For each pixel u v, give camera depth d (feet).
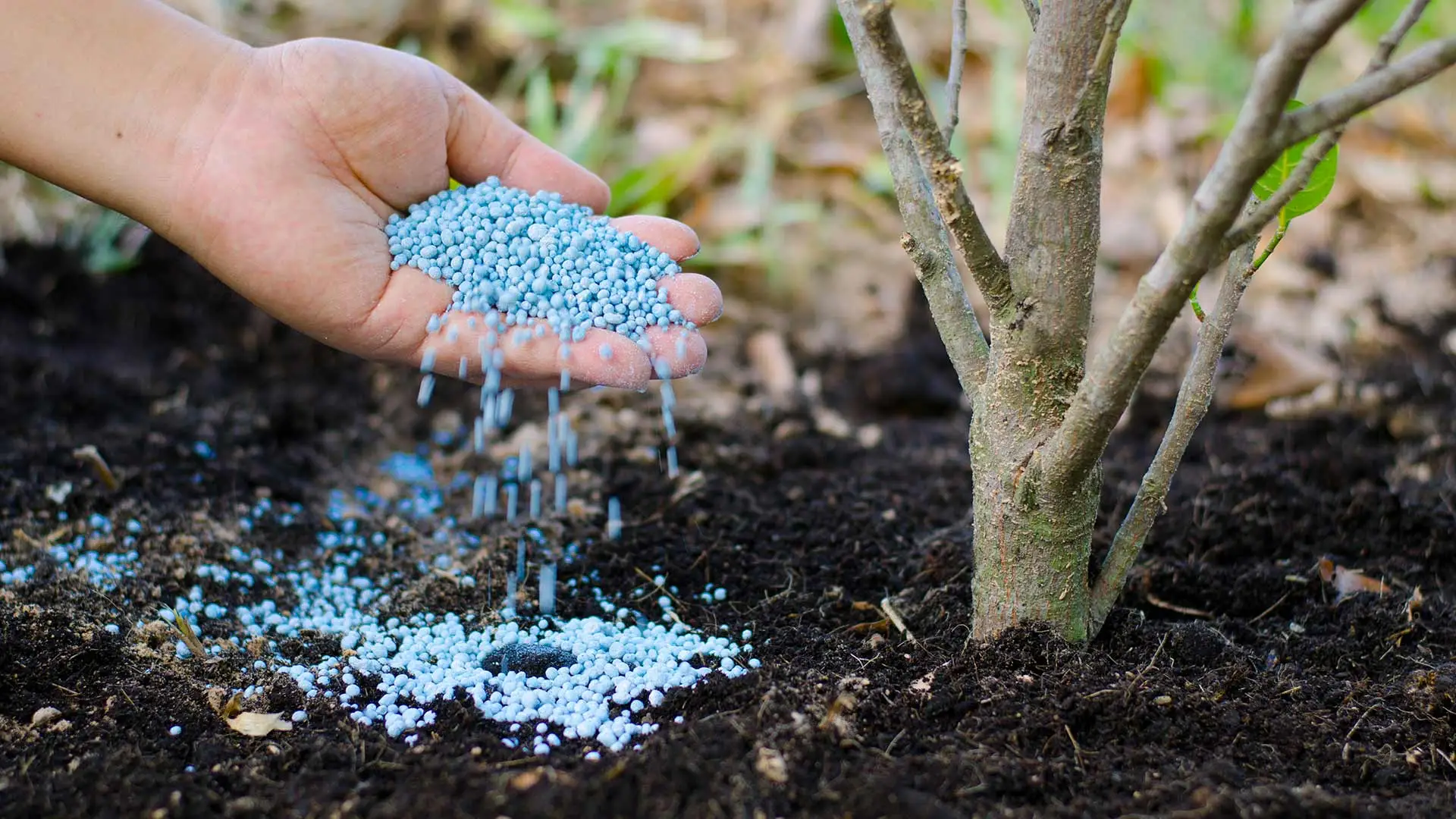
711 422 3.08
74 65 2.53
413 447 3.09
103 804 2.29
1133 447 3.07
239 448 3.00
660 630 2.59
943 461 3.01
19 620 2.53
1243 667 2.44
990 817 2.26
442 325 2.57
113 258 3.39
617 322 2.58
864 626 2.57
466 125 2.71
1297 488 2.82
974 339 2.43
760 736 2.33
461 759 2.34
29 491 2.79
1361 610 2.58
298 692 2.47
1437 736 2.37
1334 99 2.15
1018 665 2.43
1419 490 2.88
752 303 3.45
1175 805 2.27
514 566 2.73
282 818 2.28
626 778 2.27
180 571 2.67
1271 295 3.40
